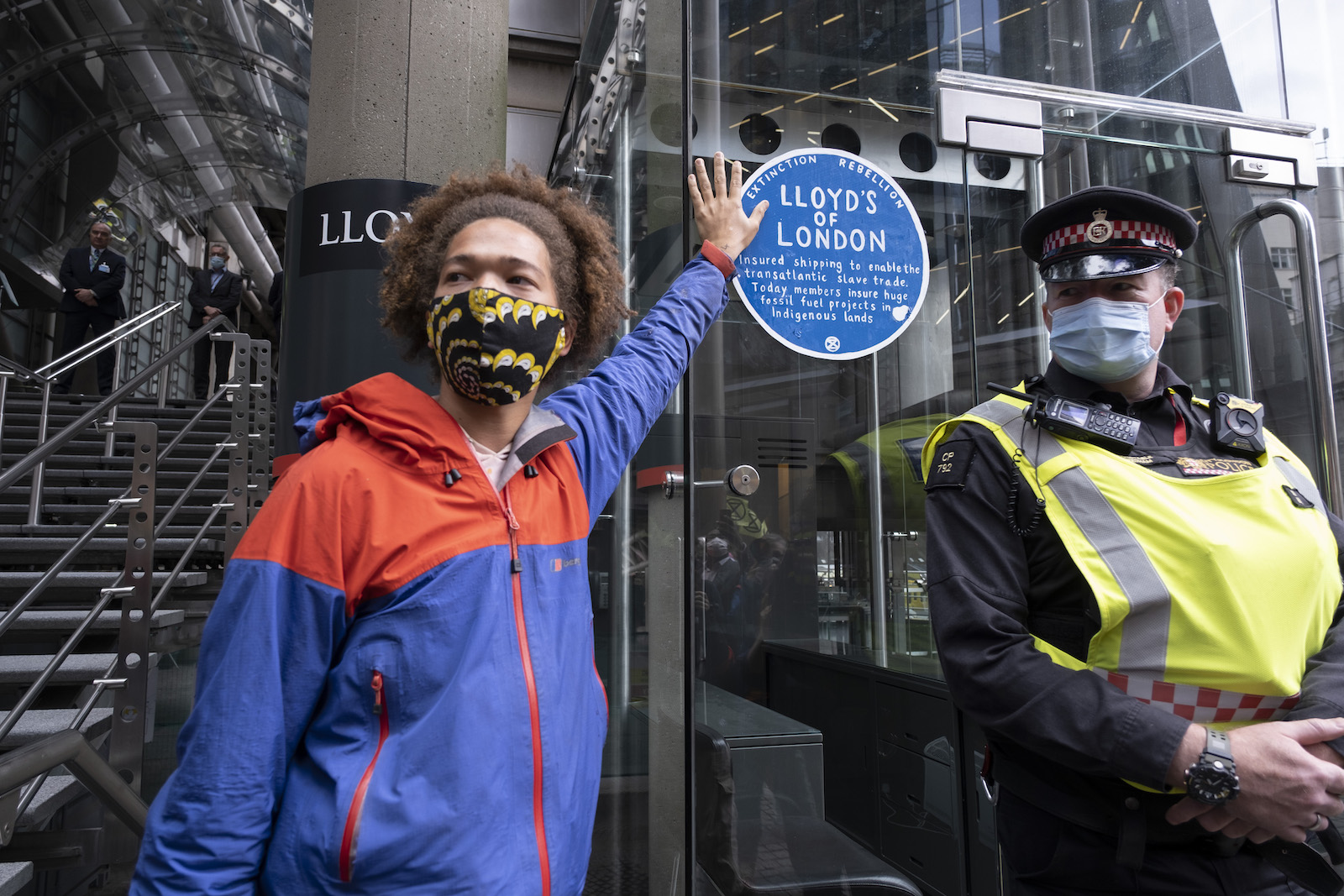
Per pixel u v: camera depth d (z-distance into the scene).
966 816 1.98
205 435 6.17
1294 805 0.88
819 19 2.14
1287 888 1.05
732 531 2.01
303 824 0.79
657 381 1.32
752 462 2.02
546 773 0.88
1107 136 2.28
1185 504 1.07
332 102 3.02
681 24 2.07
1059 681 0.99
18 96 9.63
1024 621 1.12
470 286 1.00
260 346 4.37
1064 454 1.13
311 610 0.83
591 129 3.56
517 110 5.41
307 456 0.90
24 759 1.62
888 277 2.12
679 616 2.04
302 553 0.84
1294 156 2.36
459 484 0.91
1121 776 0.95
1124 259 1.21
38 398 6.49
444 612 0.85
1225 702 1.01
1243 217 2.22
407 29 3.04
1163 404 1.23
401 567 0.85
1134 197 1.21
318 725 0.84
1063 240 1.25
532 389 1.00
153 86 10.53
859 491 2.07
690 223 1.98
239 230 13.56
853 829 1.95
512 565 0.92
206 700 0.80
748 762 1.96
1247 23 2.39
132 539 2.90
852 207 2.12
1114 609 1.03
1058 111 2.26
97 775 1.87
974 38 2.22
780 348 2.05
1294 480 1.15
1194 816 0.95
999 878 1.94
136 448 2.92
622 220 2.86
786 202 2.07
